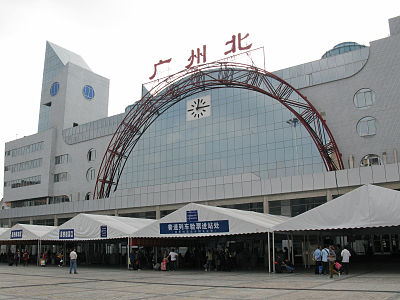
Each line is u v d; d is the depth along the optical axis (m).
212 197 51.22
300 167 53.53
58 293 18.31
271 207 46.69
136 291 18.83
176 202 54.53
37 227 46.25
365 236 42.84
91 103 89.50
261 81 59.75
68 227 39.19
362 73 52.25
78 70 88.19
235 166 59.72
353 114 51.75
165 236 32.19
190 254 42.31
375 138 49.78
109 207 62.12
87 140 78.06
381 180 39.44
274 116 57.78
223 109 63.41
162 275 29.23
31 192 83.25
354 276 24.91
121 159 72.88
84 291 19.08
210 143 63.41
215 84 63.91
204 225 30.41
